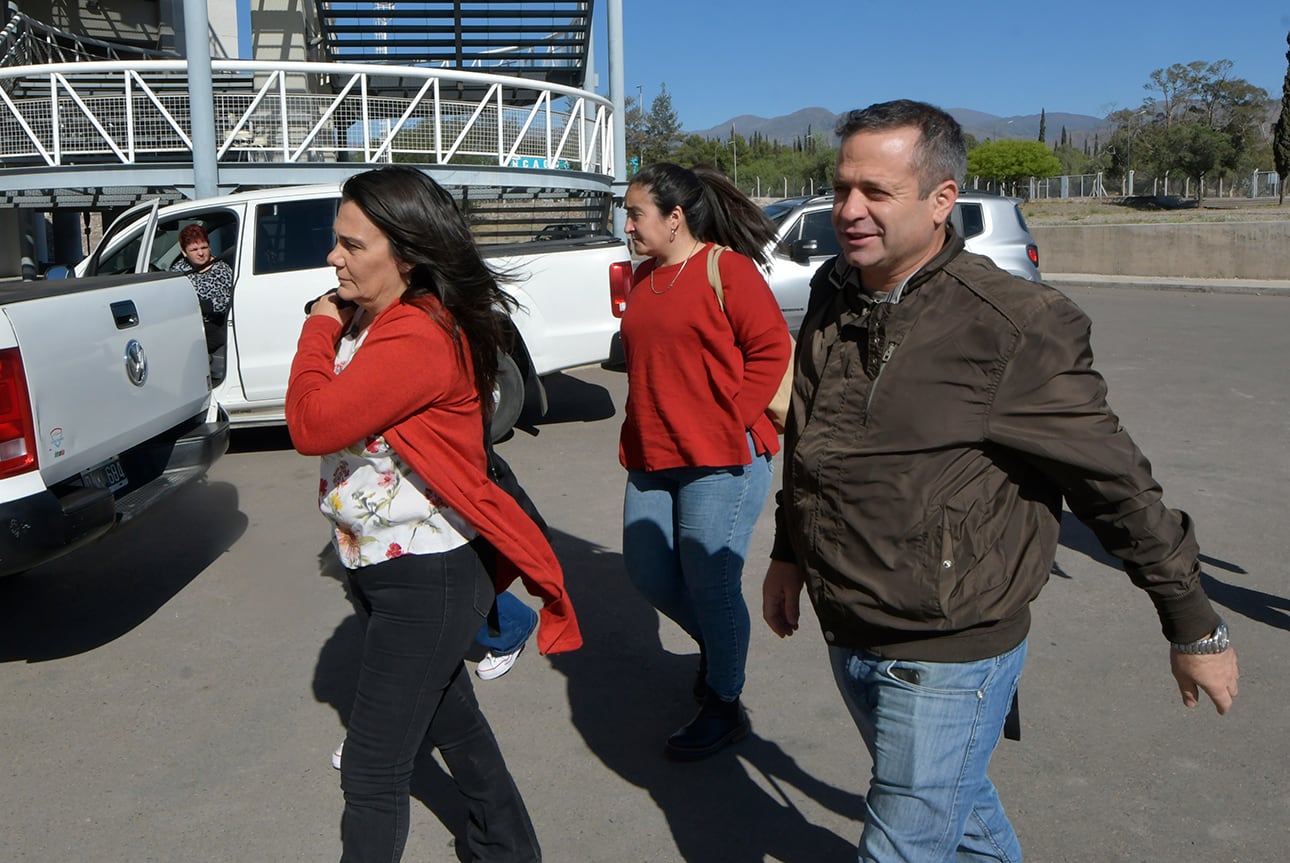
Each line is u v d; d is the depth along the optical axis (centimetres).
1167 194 5319
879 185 192
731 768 349
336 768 352
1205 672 196
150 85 1351
